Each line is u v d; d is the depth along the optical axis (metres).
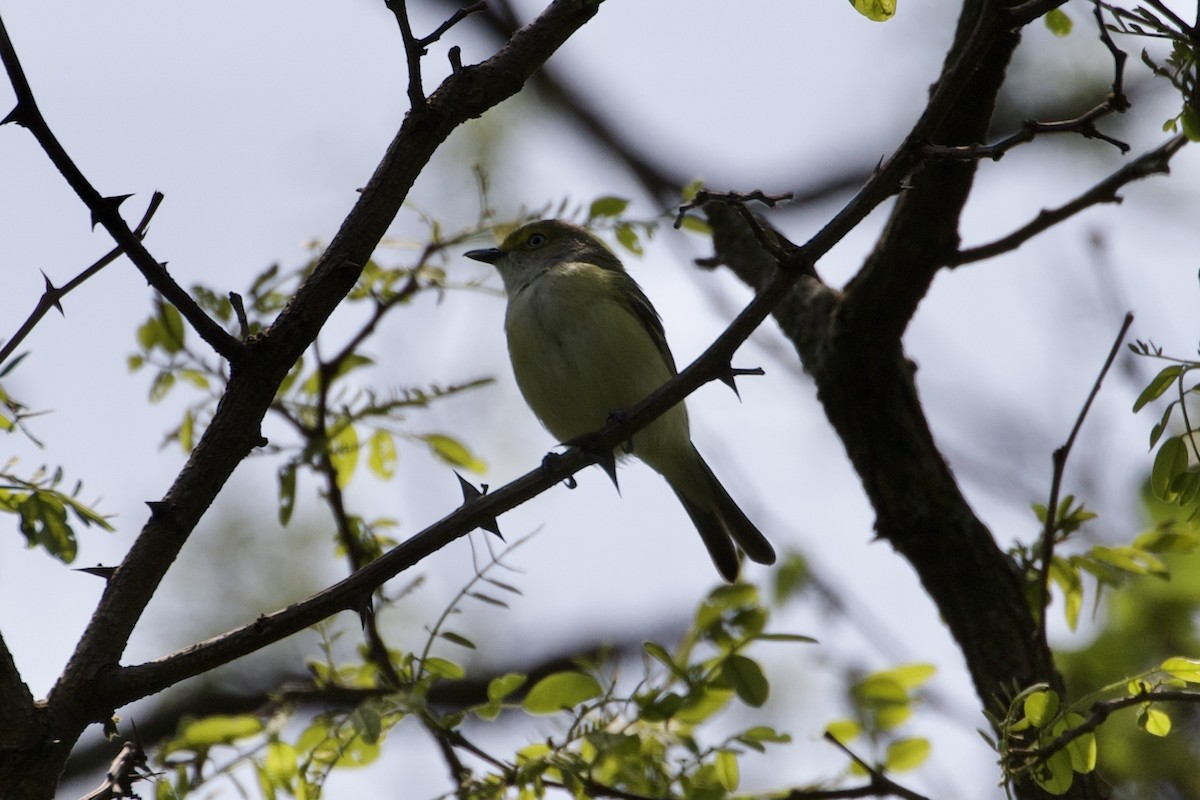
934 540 8.76
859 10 6.39
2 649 5.12
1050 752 6.29
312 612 5.60
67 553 6.60
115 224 5.13
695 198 6.16
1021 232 8.66
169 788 7.48
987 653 8.41
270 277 9.19
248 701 11.99
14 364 5.88
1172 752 9.55
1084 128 5.82
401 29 5.67
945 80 5.91
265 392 5.63
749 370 6.39
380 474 10.11
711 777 8.02
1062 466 7.44
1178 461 6.55
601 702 7.68
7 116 4.76
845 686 9.58
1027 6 5.76
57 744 5.07
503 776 7.38
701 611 8.14
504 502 6.20
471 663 12.09
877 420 9.07
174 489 5.52
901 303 8.79
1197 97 6.52
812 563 10.51
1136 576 9.90
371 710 6.86
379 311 9.60
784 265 6.03
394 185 5.85
